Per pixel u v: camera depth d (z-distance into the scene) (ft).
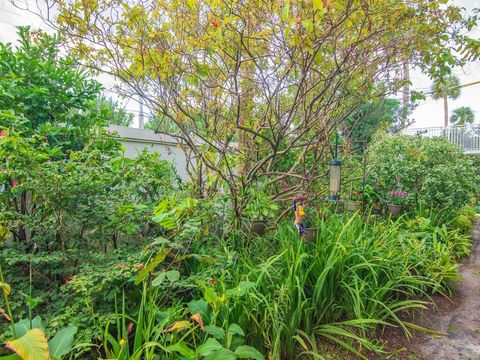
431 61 10.71
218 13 8.68
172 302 7.34
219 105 11.37
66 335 4.77
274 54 9.30
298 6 7.35
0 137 7.11
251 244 10.23
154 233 9.07
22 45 10.54
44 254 7.23
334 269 8.10
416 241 12.53
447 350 7.50
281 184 13.82
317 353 6.67
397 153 19.16
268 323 6.73
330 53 9.82
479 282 11.95
